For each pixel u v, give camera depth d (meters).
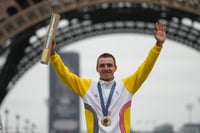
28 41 157.75
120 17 159.88
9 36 110.19
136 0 112.56
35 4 120.38
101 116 23.09
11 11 123.31
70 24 162.62
